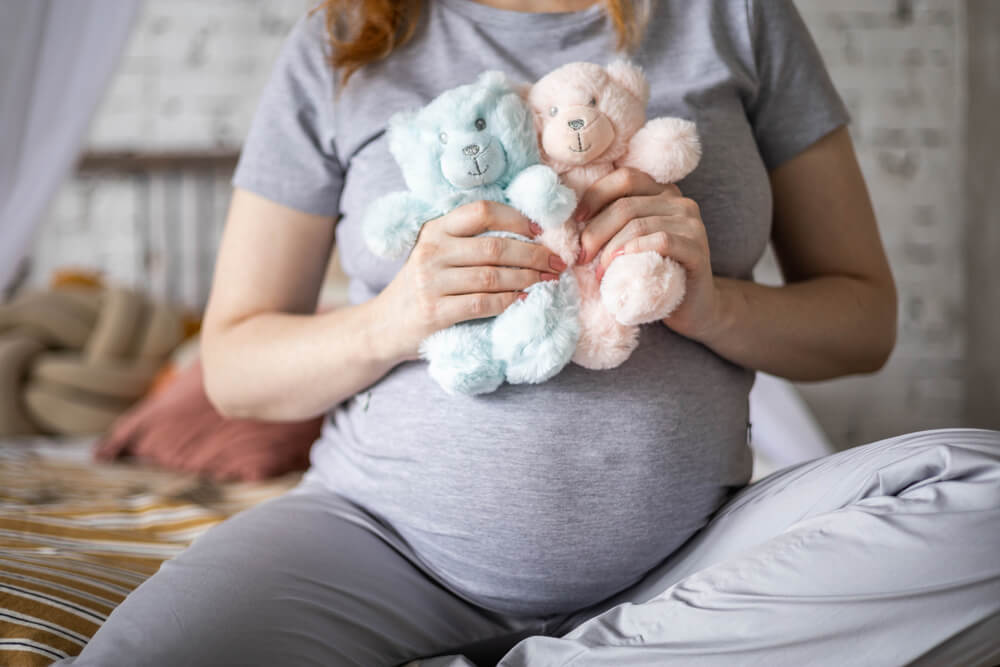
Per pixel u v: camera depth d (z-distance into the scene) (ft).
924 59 8.10
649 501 2.34
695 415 2.43
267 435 5.49
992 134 7.37
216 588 2.17
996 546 1.79
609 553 2.34
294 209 2.89
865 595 1.82
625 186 2.32
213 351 2.89
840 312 2.74
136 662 1.93
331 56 2.86
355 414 2.74
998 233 7.32
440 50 2.78
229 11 8.40
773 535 2.22
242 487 5.17
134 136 8.49
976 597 1.78
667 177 2.37
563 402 2.32
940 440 2.00
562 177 2.34
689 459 2.40
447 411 2.39
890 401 8.21
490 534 2.35
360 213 2.71
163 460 5.60
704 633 1.92
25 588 2.55
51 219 8.44
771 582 1.91
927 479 1.95
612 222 2.28
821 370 2.83
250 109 8.45
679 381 2.42
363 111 2.75
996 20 7.26
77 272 7.84
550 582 2.37
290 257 2.91
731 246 2.61
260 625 2.10
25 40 3.96
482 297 2.24
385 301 2.45
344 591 2.33
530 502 2.31
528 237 2.31
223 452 5.41
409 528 2.49
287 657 2.08
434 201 2.35
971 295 7.85
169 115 8.47
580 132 2.23
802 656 1.84
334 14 2.93
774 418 5.80
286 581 2.26
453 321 2.28
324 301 6.80
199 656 1.97
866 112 8.17
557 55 2.74
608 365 2.29
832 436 8.27
